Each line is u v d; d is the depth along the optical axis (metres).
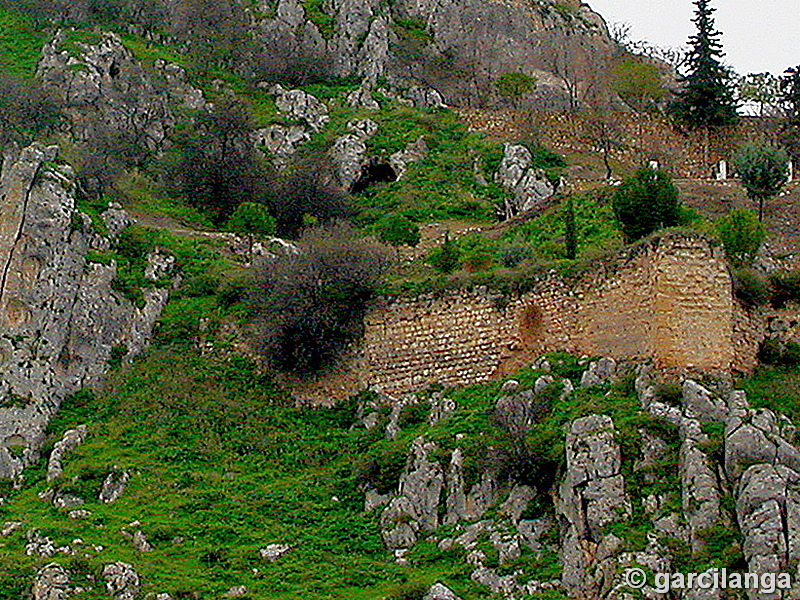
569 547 42.25
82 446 56.91
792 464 41.59
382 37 116.25
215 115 90.94
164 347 64.75
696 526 41.06
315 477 53.84
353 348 60.09
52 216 64.31
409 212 86.44
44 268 62.88
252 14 121.50
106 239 69.25
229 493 52.62
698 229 54.78
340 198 85.88
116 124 92.75
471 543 45.69
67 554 46.56
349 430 57.69
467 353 57.31
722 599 38.78
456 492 47.97
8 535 49.34
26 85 90.62
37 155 65.88
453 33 125.50
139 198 83.25
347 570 45.41
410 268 69.00
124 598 43.06
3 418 57.41
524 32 127.50
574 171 92.12
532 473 46.25
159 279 69.00
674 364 49.94
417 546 47.09
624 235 59.62
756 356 52.25
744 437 42.19
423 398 57.19
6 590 43.34
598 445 44.09
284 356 61.34
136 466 54.44
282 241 77.94
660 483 43.25
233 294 67.56
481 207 87.50
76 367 62.09
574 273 54.84
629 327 51.91
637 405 47.31
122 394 61.16
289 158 94.50
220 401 60.19
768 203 75.88
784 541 39.06
